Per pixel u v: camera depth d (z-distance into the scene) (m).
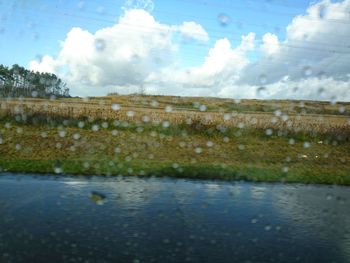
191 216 5.06
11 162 8.67
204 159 10.76
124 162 9.48
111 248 3.80
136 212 5.16
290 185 8.15
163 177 8.13
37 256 3.54
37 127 13.12
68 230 4.30
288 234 4.49
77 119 14.14
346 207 6.08
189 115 15.36
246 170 9.27
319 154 12.40
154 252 3.72
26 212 5.00
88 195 6.09
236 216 5.20
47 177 7.58
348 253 3.94
